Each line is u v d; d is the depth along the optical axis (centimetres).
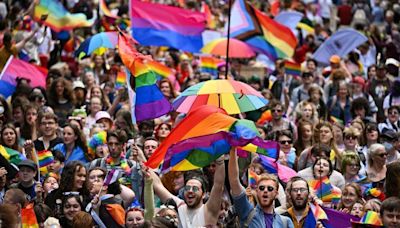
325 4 8000
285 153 3906
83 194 3309
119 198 3181
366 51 6309
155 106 3512
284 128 4300
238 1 5322
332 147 4050
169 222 2859
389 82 5288
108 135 3644
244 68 6141
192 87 3359
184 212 3011
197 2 7619
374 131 4150
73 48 5897
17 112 4191
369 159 3744
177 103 3444
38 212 3103
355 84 5291
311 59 5716
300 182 2986
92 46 4625
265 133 4200
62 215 3189
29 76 4750
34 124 4094
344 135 4078
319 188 3525
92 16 6100
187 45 5169
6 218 2591
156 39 5094
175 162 2850
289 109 5188
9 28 5641
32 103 4284
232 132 2803
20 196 3009
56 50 5866
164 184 3450
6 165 3503
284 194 3297
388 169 3050
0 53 4828
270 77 5781
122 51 3544
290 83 5625
